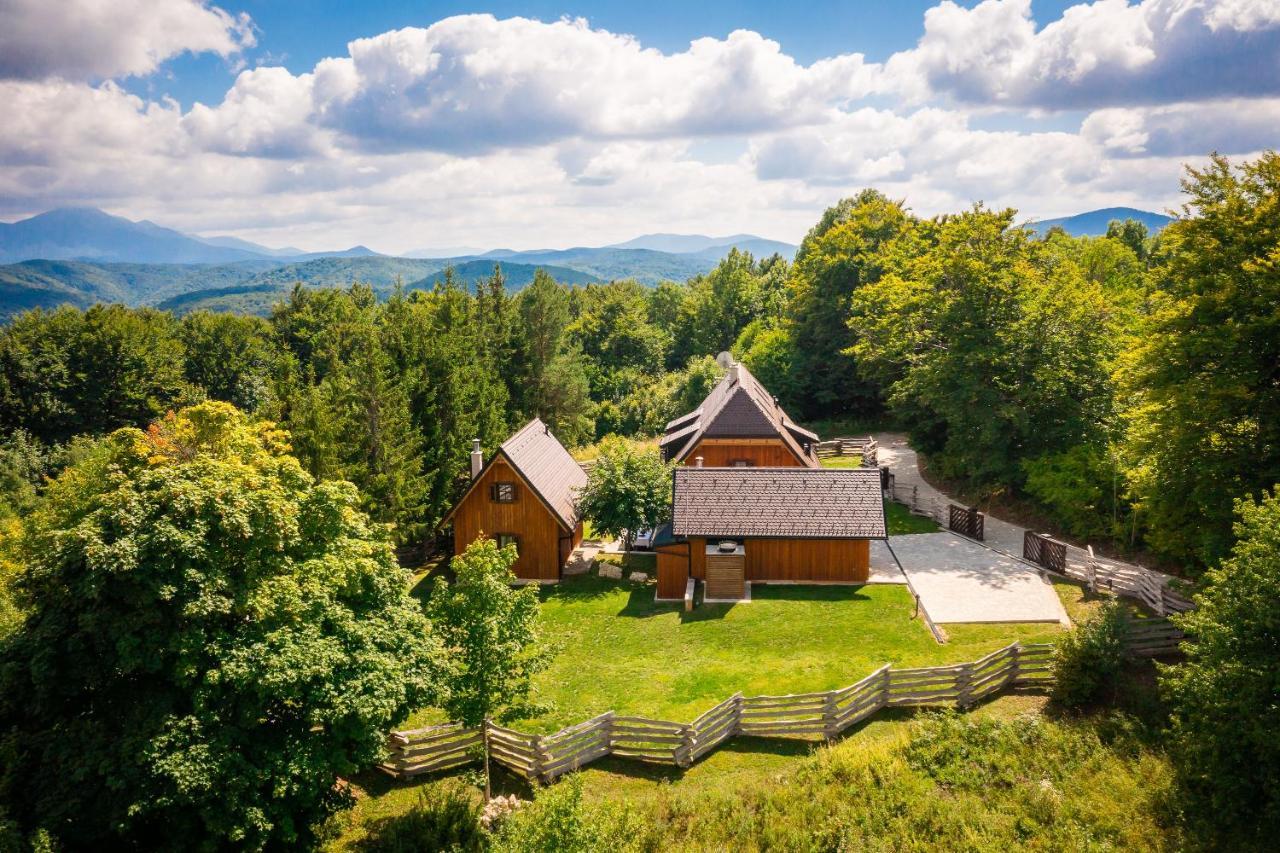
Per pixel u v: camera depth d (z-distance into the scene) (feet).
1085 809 52.90
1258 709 47.26
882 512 99.40
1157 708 62.13
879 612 89.04
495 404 157.79
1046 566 97.91
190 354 256.11
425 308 209.67
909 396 149.89
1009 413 111.75
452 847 53.21
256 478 52.95
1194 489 76.13
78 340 217.36
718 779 62.13
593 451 200.13
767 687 73.87
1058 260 153.38
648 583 107.65
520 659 61.52
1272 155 76.38
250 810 44.34
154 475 49.47
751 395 128.88
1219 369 76.28
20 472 166.71
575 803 47.14
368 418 115.55
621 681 77.61
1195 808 50.31
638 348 299.99
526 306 194.49
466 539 112.37
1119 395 86.43
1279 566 49.11
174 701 46.14
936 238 182.70
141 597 44.91
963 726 63.36
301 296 287.48
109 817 43.04
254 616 49.42
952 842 51.62
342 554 57.31
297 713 49.57
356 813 60.29
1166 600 78.69
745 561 101.04
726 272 309.83
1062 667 66.08
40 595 47.24
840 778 59.82
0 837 39.29
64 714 46.06
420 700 54.13
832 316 201.36
